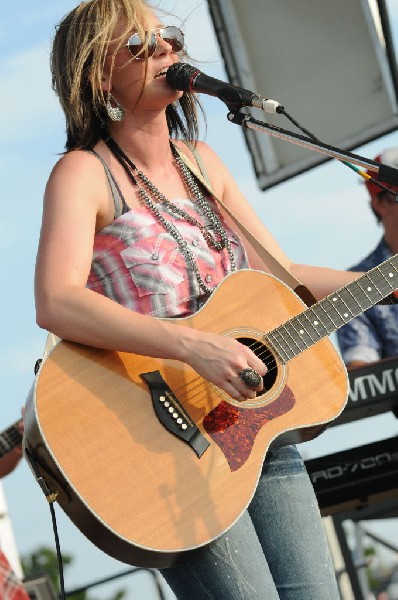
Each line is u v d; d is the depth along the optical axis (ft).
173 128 20.66
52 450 17.12
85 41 18.74
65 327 17.58
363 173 18.97
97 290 18.75
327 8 34.47
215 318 18.81
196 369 17.58
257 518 18.42
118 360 17.99
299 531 18.47
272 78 35.27
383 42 33.88
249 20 35.04
